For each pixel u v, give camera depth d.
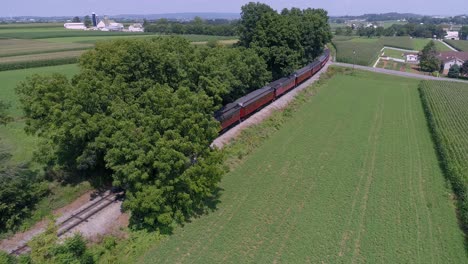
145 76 35.12
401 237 25.06
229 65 52.31
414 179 33.88
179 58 38.94
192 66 38.78
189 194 26.75
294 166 36.34
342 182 33.00
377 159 38.31
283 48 69.44
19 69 86.69
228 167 34.84
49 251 21.56
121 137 25.53
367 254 23.28
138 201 24.23
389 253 23.39
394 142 43.53
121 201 29.56
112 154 25.73
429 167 36.59
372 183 32.84
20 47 121.38
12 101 57.28
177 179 25.30
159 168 24.59
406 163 37.47
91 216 27.27
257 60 58.69
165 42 42.00
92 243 24.02
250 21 76.62
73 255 21.53
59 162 32.16
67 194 29.70
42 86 29.30
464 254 23.47
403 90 73.62
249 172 34.97
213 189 28.47
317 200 29.78
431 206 29.08
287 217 27.31
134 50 34.53
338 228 25.95
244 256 23.08
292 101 60.31
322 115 54.38
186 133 26.91
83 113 28.03
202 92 31.34
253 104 49.91
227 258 22.89
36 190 27.83
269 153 39.69
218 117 40.56
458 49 158.00
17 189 26.06
